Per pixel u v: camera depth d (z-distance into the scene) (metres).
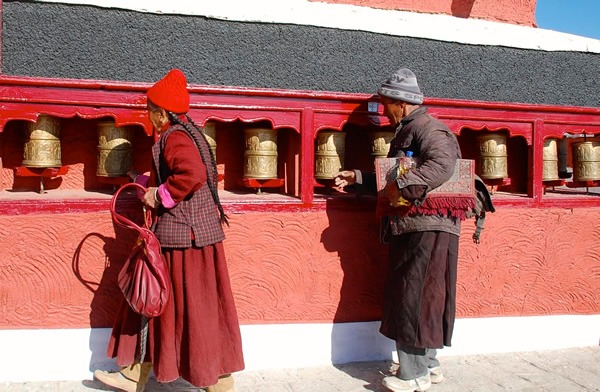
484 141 4.11
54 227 3.29
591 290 4.24
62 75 3.28
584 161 4.30
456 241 3.37
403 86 3.36
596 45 4.32
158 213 2.97
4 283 3.26
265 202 3.58
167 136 2.92
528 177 4.11
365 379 3.56
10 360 3.29
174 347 2.94
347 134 4.14
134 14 3.36
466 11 4.71
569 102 4.26
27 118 3.14
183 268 2.95
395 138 3.44
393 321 3.36
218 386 3.07
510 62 4.12
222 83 3.51
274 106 3.51
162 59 3.41
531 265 4.10
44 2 3.23
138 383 3.15
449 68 3.97
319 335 3.73
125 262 3.18
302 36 3.65
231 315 3.04
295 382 3.48
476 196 3.49
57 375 3.36
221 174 3.68
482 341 4.04
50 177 3.46
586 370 3.78
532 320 4.12
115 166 3.41
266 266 3.61
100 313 3.39
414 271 3.29
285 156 3.89
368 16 4.03
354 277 3.78
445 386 3.52
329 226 3.71
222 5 3.58
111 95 3.24
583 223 4.20
